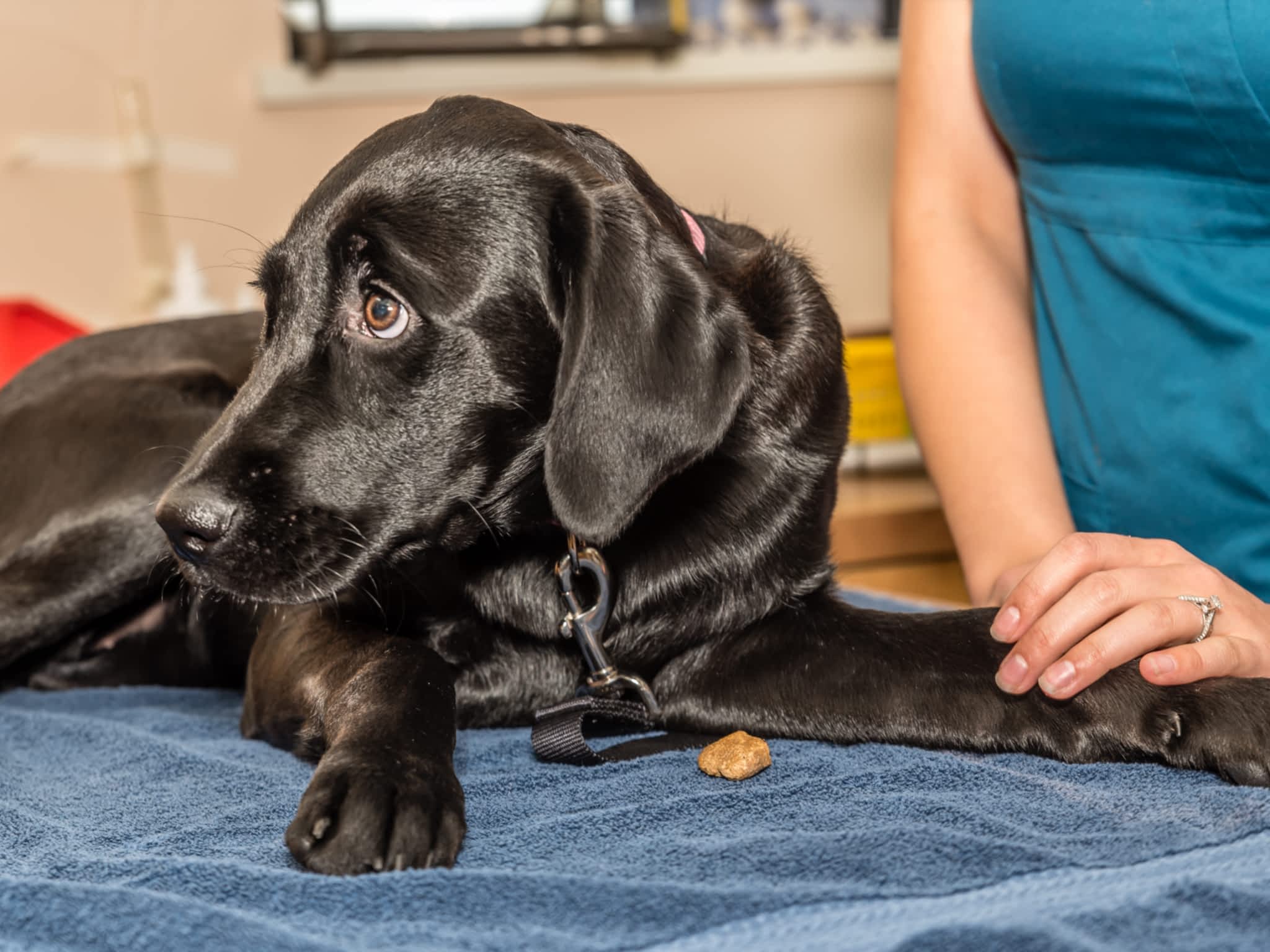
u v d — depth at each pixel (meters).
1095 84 1.51
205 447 1.33
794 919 0.85
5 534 1.75
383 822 1.01
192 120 4.20
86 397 1.83
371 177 1.37
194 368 1.87
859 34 4.76
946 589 3.54
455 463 1.38
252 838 1.09
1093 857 0.94
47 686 1.89
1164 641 1.19
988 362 1.65
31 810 1.21
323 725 1.28
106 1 4.08
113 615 1.85
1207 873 0.92
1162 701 1.19
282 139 4.29
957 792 1.12
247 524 1.29
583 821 1.08
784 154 4.75
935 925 0.82
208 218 4.25
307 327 1.37
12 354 2.54
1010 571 1.43
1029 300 1.87
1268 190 1.45
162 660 1.89
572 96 4.54
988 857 0.94
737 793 1.12
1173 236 1.54
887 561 3.56
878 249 4.88
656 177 4.66
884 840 0.97
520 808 1.14
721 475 1.41
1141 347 1.61
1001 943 0.79
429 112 1.46
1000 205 1.81
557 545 1.44
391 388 1.35
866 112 4.79
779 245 1.59
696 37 4.64
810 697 1.35
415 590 1.46
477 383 1.36
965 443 1.61
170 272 4.16
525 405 1.39
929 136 1.80
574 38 4.44
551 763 1.29
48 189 4.11
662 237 1.31
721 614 1.41
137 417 1.79
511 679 1.47
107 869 0.97
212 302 3.55
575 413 1.25
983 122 1.78
